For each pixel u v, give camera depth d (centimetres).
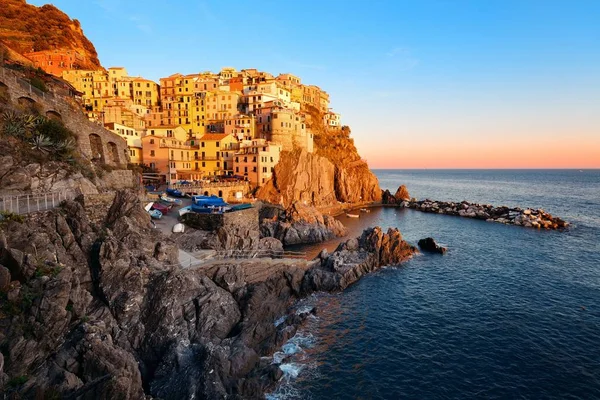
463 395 2812
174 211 6347
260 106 12744
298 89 15750
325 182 12212
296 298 4625
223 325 3428
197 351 2942
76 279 2781
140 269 3375
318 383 2939
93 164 5091
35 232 2894
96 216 3969
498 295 4706
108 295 3138
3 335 2281
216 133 11631
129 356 2606
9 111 3925
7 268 2439
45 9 15162
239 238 5372
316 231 8050
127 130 9581
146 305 3266
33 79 5053
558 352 3359
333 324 3938
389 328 3844
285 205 10362
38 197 3469
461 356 3319
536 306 4353
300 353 3350
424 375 3052
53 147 4112
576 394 2800
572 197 18062
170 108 12775
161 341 3083
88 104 12381
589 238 8244
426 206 13138
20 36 13750
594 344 3491
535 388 2875
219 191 9012
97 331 2630
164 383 2712
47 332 2416
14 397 2036
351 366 3173
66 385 2192
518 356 3306
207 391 2570
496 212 11638
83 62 14462
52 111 4753
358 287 4984
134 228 3975
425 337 3659
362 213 12419
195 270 3988
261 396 2712
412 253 6569
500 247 7369
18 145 3747
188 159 10444
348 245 5978
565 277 5406
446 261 6266
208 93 12719
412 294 4756
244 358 2959
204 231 5478
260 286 4141
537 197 18200
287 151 11244
